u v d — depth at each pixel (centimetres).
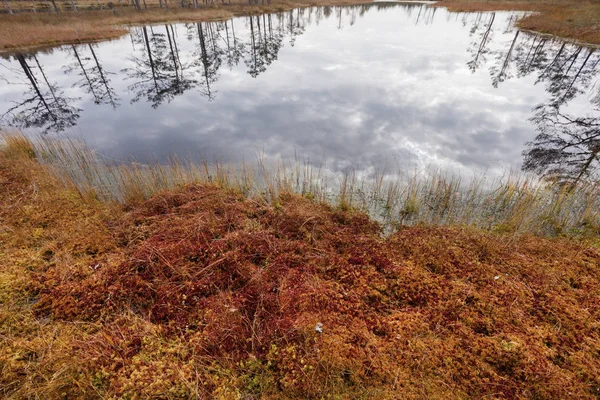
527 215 671
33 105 1534
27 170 805
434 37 2989
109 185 793
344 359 337
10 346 353
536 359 336
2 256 505
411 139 1109
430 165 938
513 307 412
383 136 1133
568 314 398
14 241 542
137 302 434
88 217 638
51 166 842
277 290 449
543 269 488
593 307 412
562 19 2866
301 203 710
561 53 2153
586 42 2283
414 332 377
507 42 2636
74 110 1467
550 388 309
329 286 453
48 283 452
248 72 2027
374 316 406
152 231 590
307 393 313
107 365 338
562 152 980
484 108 1371
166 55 2489
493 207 729
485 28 3341
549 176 835
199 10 4056
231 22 3816
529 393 310
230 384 325
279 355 347
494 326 385
